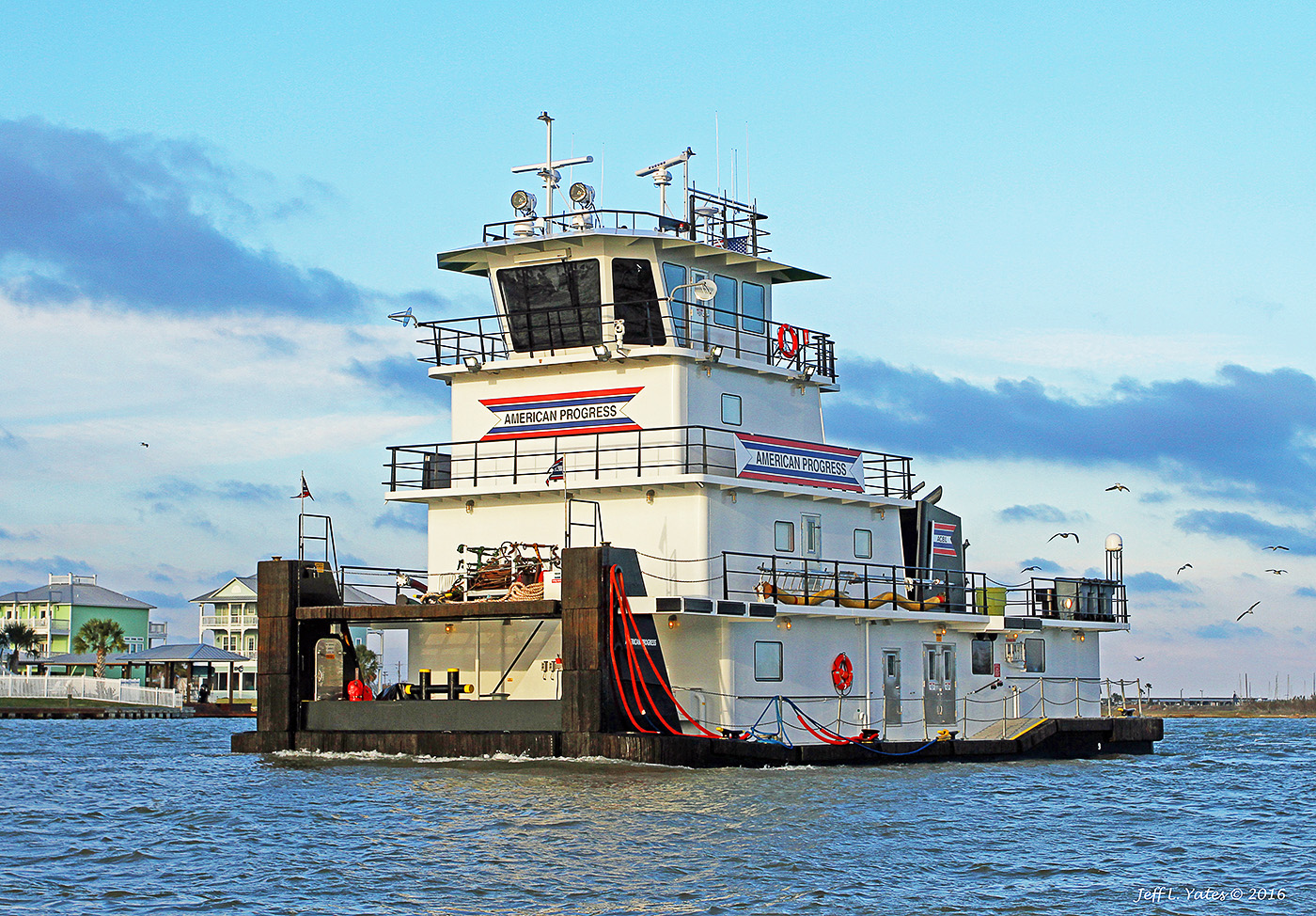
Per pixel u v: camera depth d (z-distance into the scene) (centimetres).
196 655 12600
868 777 4144
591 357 4478
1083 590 5566
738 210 4819
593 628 3903
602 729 3912
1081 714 5578
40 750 5753
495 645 4491
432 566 4691
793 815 3362
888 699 4750
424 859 2833
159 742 6531
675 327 4488
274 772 4031
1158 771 5075
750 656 4278
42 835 3144
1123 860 3056
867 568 4784
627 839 3025
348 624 4528
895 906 2545
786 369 4772
